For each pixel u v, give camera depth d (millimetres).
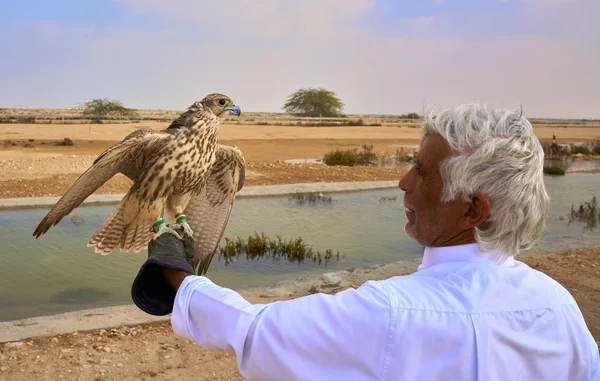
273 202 13453
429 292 1477
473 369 1419
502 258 1610
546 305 1565
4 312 6254
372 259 8867
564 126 80188
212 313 1555
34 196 12820
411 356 1396
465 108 1639
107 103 67125
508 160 1549
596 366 1704
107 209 11734
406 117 95312
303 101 87438
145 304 1730
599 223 11812
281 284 7129
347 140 38312
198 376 4742
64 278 7508
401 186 1760
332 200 13922
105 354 5070
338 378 1431
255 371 1499
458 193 1587
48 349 5133
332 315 1443
